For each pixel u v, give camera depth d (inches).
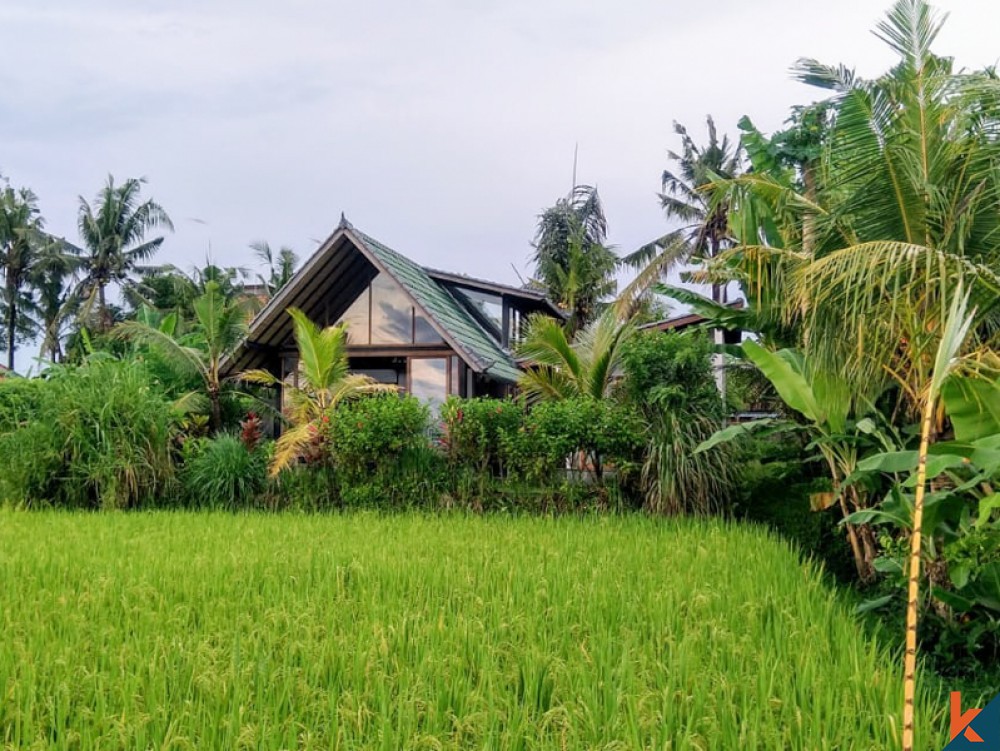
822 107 490.0
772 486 452.8
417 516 415.8
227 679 153.5
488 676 153.6
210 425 633.6
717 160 1256.8
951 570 216.2
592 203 1359.5
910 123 273.7
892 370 270.4
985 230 259.4
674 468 415.8
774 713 148.1
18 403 536.7
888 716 137.8
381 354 679.1
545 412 451.5
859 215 267.0
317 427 494.3
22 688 149.0
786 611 200.8
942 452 188.4
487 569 255.3
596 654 172.1
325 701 147.0
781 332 362.9
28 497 474.6
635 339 463.8
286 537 330.3
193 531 350.6
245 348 661.9
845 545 370.9
